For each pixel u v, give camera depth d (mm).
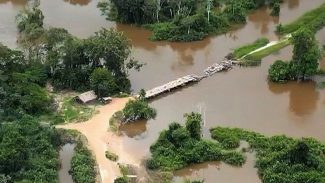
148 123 98375
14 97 97438
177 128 92500
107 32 109938
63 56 106625
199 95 106750
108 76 103750
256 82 110875
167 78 112562
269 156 87438
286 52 119938
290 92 108062
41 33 110625
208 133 95375
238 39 127500
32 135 90000
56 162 86938
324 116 101125
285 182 81562
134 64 110625
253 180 85500
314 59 107812
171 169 86438
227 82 110938
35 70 108062
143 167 87250
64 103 101688
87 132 94625
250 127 97625
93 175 85125
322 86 108938
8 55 105250
